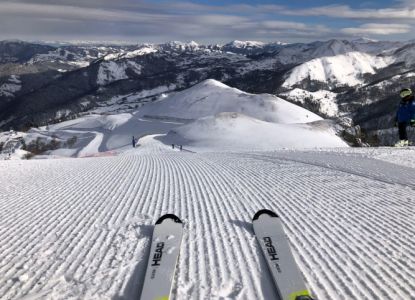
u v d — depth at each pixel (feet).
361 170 26.58
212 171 29.89
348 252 11.75
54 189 23.63
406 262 10.91
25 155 169.27
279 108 337.11
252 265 10.85
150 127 309.22
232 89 434.71
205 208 17.69
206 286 9.62
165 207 18.10
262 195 20.17
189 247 12.41
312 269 10.54
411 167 27.12
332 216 15.78
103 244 12.91
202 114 354.74
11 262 11.57
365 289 9.32
